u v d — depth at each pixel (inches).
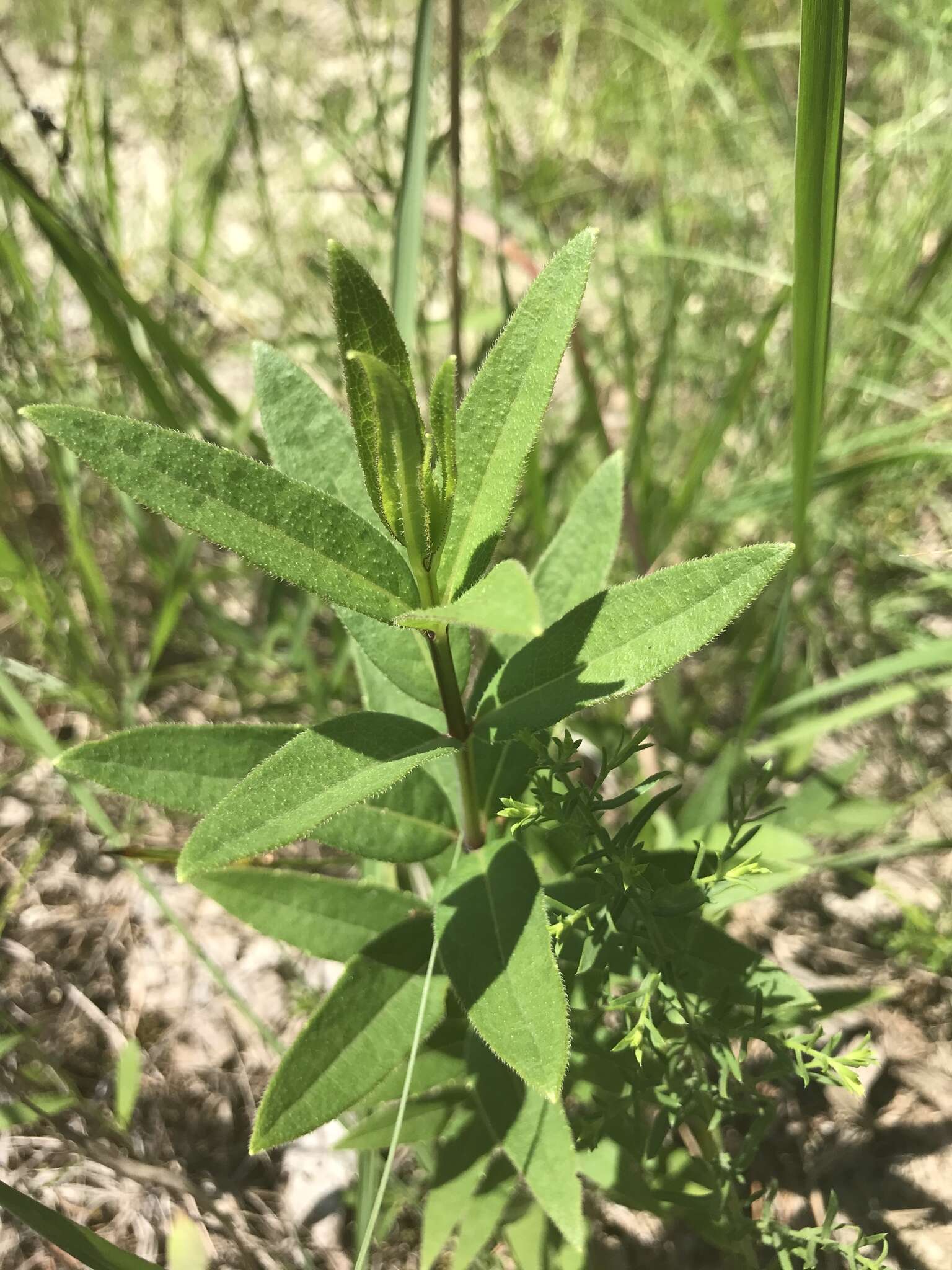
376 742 6.6
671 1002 7.9
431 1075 8.8
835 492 14.1
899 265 14.5
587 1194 10.4
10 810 13.8
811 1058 11.2
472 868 7.3
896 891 12.7
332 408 7.9
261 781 6.1
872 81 17.8
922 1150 10.7
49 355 14.2
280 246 18.1
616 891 7.3
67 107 12.7
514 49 21.1
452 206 11.3
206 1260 9.8
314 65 21.4
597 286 16.4
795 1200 10.5
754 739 13.8
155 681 14.9
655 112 17.8
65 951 12.7
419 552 6.3
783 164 16.6
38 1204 7.7
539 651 6.9
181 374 15.4
